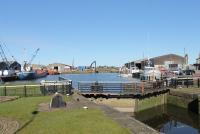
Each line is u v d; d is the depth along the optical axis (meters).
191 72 85.62
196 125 32.59
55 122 16.73
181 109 40.94
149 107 40.16
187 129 30.45
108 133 14.04
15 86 35.44
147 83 40.78
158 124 33.56
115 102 36.78
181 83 49.12
